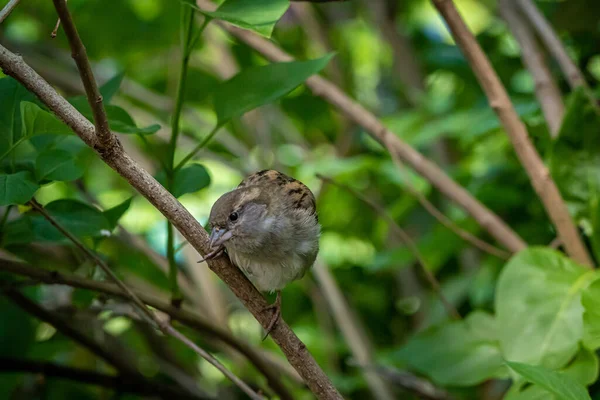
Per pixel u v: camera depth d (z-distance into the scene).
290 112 4.77
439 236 4.48
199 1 4.42
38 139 4.27
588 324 4.19
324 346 4.55
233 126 4.77
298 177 4.64
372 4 4.69
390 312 4.64
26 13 4.71
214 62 4.75
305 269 4.35
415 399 4.52
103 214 4.26
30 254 4.38
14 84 4.22
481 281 4.47
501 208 4.51
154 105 4.71
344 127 4.73
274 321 4.16
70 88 4.57
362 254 4.70
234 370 4.56
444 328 4.33
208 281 4.50
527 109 4.44
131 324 4.52
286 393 4.30
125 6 4.71
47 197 4.64
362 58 4.89
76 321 4.45
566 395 4.12
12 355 4.39
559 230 4.31
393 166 4.53
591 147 4.32
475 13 4.88
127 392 4.36
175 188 4.24
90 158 4.50
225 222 4.34
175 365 4.50
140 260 4.58
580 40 4.53
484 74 4.32
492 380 4.46
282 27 4.75
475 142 4.54
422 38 4.77
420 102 4.63
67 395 4.48
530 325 4.25
